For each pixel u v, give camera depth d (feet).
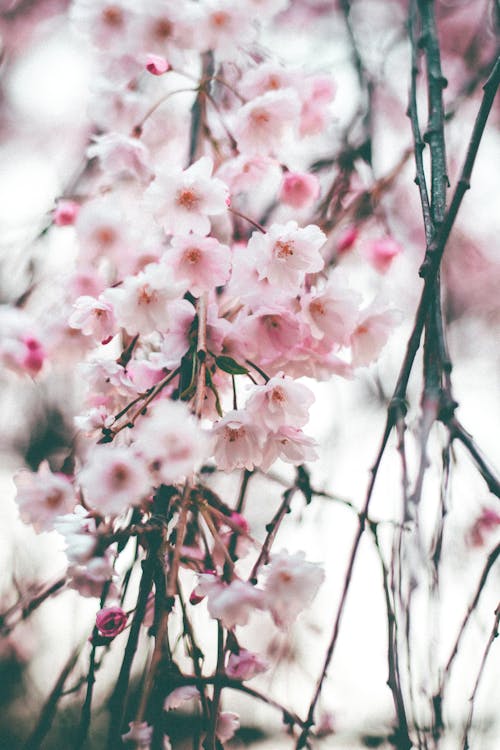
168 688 1.89
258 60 2.58
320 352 2.16
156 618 1.88
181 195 2.11
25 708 2.99
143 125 2.52
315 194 2.44
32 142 4.06
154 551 1.92
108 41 2.41
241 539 2.11
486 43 3.12
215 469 2.34
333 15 3.75
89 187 2.82
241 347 2.09
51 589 2.22
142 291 2.05
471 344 4.11
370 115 2.88
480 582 1.98
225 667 1.93
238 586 1.93
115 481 1.94
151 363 2.10
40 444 3.31
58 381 3.29
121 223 2.25
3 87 4.06
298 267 2.09
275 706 1.98
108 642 1.92
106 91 2.55
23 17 3.97
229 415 2.02
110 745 1.84
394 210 3.78
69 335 2.38
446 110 2.97
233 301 2.25
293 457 2.09
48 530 2.10
